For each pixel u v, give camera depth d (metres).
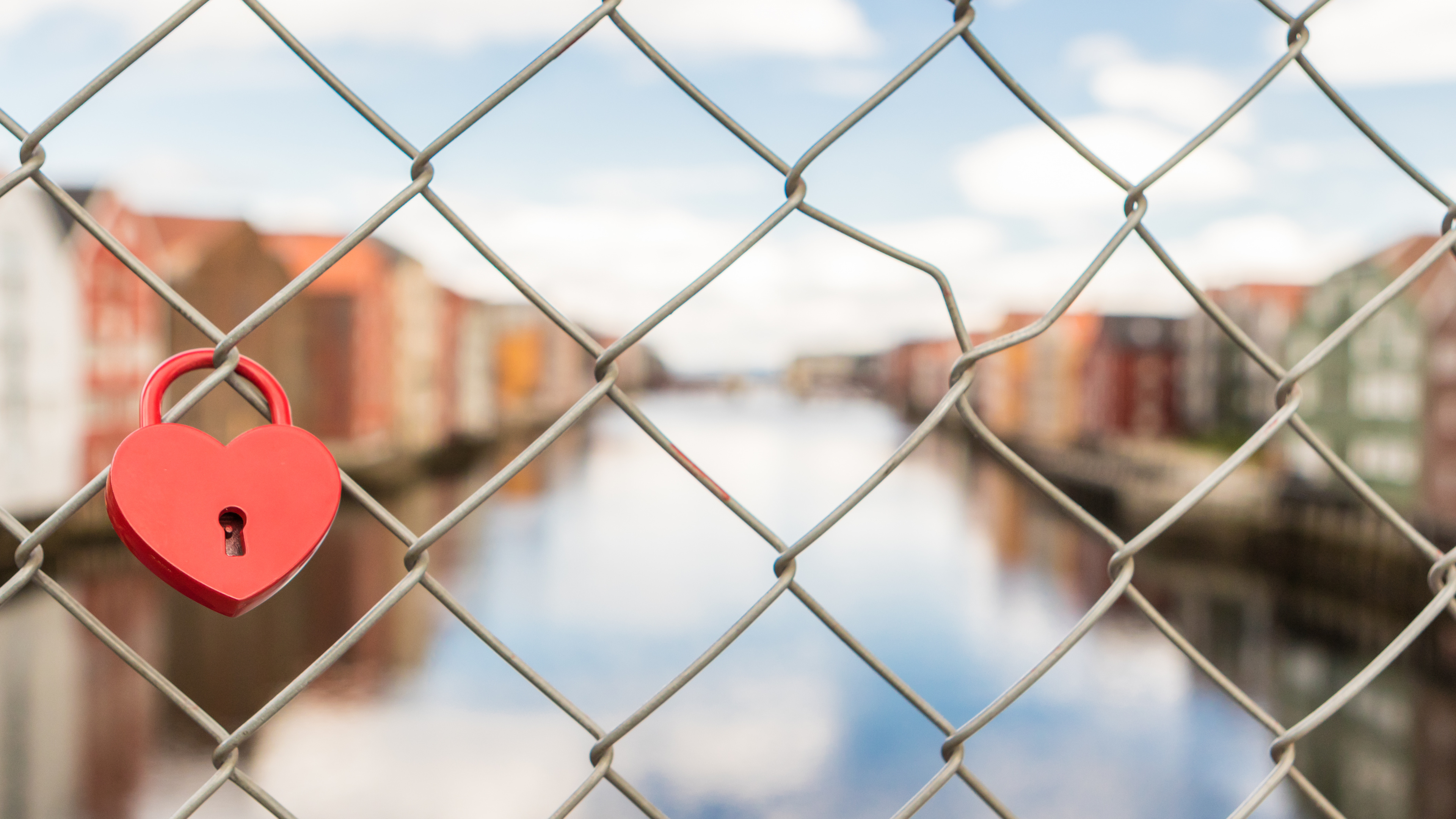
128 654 0.60
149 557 0.59
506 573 22.17
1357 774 12.05
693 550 25.27
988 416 58.28
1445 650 17.91
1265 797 0.82
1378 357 24.34
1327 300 27.14
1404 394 23.23
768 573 22.97
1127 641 18.06
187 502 0.59
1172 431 41.22
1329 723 13.91
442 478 36.66
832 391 125.00
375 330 31.59
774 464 44.06
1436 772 12.05
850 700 14.83
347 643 0.62
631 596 20.56
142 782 10.56
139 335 22.77
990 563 24.38
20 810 9.75
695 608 19.80
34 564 0.58
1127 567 0.75
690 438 57.59
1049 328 0.71
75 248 20.39
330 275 30.22
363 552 23.64
